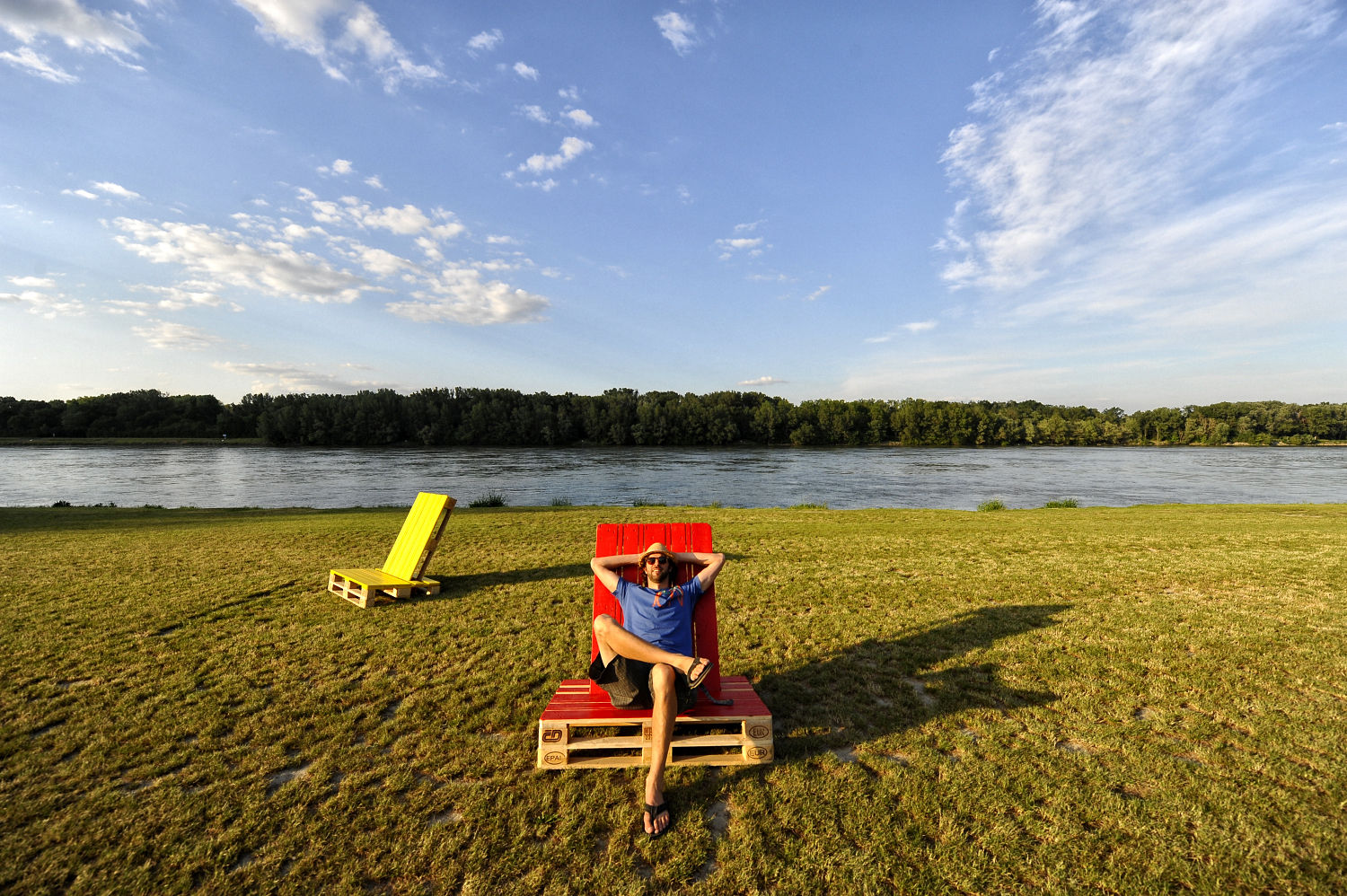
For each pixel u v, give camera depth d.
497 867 2.70
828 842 2.85
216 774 3.47
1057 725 3.87
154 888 2.61
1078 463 61.09
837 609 6.61
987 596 6.96
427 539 7.35
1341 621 5.78
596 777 3.42
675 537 4.59
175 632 6.03
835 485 37.44
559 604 7.03
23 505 28.98
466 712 4.22
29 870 2.71
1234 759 3.41
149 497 31.91
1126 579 7.61
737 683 4.09
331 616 6.56
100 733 3.96
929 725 3.93
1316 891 2.46
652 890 2.59
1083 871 2.61
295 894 2.56
